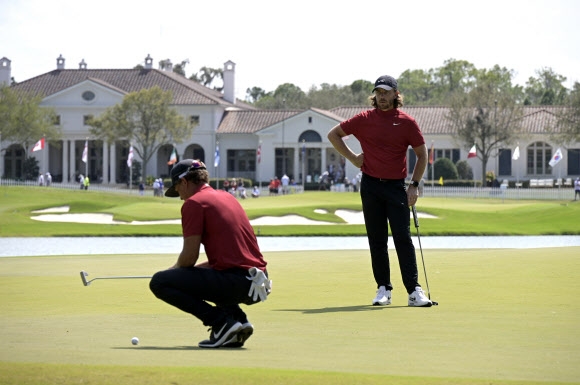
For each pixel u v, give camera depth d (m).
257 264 10.82
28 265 26.83
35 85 139.38
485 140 124.38
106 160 135.12
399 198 15.46
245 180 124.94
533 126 128.88
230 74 148.62
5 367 8.14
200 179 11.21
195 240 10.62
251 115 137.12
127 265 26.16
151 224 61.91
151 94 123.06
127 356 9.37
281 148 133.75
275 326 12.30
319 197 90.25
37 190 92.44
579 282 18.86
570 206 71.19
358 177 117.56
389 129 15.53
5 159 139.00
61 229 57.41
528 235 56.25
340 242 49.88
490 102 121.81
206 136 133.88
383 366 8.83
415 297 14.93
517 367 8.83
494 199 102.12
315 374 8.02
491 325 12.25
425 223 60.44
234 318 10.85
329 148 131.75
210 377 7.75
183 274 10.56
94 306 15.53
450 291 17.28
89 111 133.38
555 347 10.20
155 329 12.26
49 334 11.65
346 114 138.62
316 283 19.64
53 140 129.12
